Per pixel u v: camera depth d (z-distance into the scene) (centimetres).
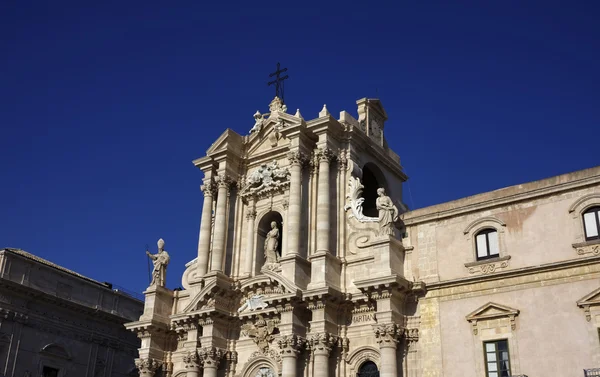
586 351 2881
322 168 3991
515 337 3088
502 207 3369
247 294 4009
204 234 4378
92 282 5550
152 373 4231
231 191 4481
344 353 3566
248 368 3866
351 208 3919
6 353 4725
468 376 3156
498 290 3219
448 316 3322
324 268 3656
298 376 3578
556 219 3186
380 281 3350
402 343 3384
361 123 4431
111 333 5653
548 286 3081
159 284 4422
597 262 2978
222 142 4469
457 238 3456
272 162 4369
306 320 3697
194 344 4034
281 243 4319
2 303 4762
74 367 5238
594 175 3130
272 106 4578
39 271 5119
